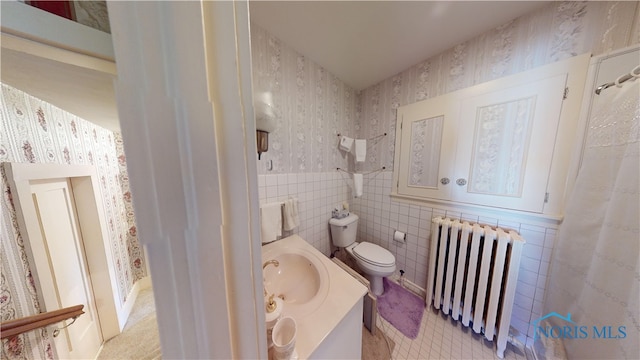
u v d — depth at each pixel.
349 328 0.83
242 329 0.28
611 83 0.82
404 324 1.42
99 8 0.24
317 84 1.58
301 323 0.73
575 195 0.94
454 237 1.32
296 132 1.49
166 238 0.21
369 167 1.92
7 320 0.75
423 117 1.51
